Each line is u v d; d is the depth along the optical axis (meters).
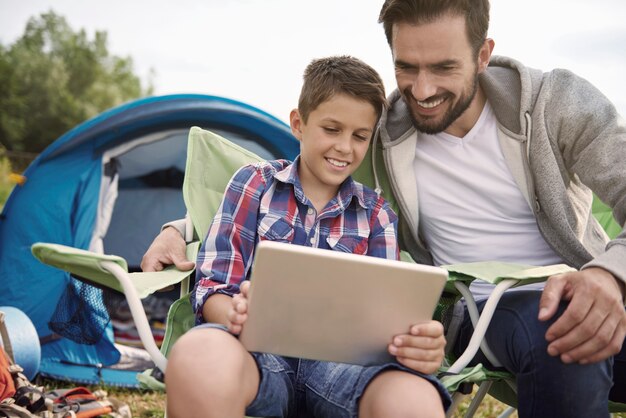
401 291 1.31
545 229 1.88
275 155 4.23
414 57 1.81
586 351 1.48
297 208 1.70
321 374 1.52
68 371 3.32
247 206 1.68
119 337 3.84
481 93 1.95
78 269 1.48
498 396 1.96
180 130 4.02
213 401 1.24
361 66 1.72
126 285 1.43
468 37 1.80
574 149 1.86
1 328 2.66
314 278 1.27
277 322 1.32
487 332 1.70
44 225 3.69
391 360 1.40
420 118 1.88
